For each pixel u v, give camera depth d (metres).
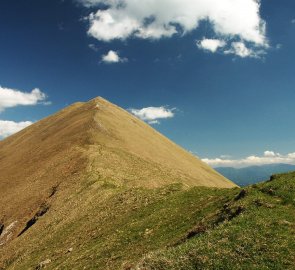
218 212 33.25
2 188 101.25
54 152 107.38
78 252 41.12
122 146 108.19
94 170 76.00
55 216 60.38
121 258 34.06
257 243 24.38
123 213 47.88
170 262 25.64
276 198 30.44
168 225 37.69
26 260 48.16
